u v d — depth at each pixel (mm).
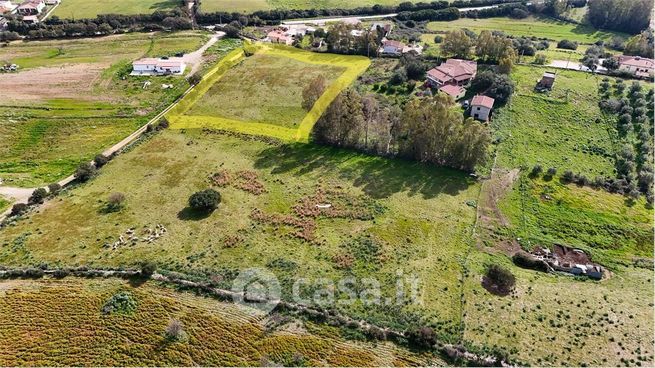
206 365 45062
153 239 61625
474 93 103812
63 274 54969
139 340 46969
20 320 48719
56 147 86812
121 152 82500
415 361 46375
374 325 49844
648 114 94688
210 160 79125
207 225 64500
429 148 79562
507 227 66938
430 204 70562
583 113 96125
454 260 59781
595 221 69000
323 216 67062
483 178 77250
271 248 60688
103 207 68000
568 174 77875
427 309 52094
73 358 45031
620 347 48250
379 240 62719
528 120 94125
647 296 55750
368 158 81500
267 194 71375
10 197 72375
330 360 45969
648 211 71438
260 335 48125
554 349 47844
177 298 52188
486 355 47062
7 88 106500
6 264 56875
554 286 56500
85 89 107625
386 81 108000
